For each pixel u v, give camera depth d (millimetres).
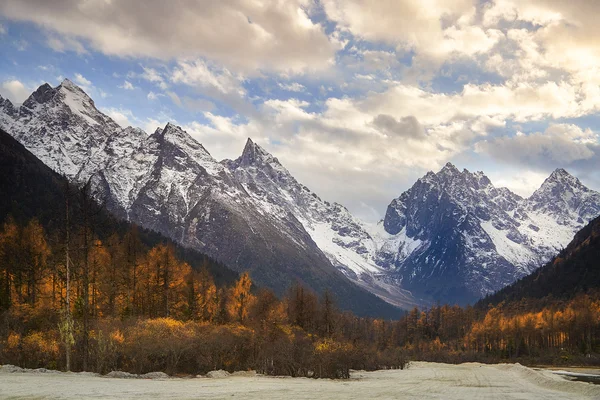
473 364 151250
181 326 74812
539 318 199000
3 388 38969
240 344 79688
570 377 94875
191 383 52188
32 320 70812
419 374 90875
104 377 53594
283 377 69000
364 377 78938
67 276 57719
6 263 83062
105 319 73125
